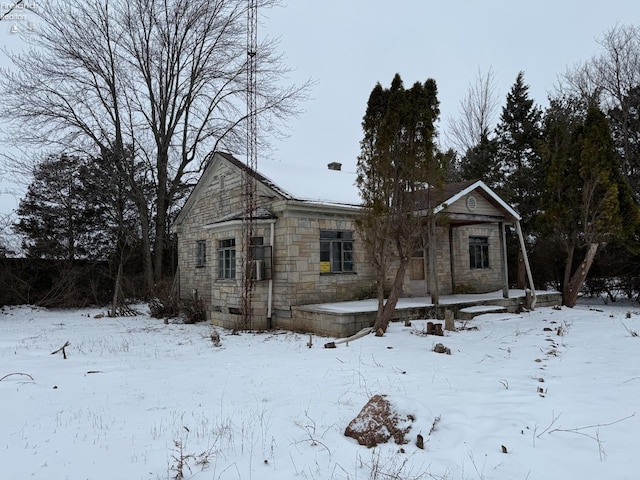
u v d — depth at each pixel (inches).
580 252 723.4
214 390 261.0
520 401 220.4
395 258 440.5
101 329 568.7
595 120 573.6
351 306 487.5
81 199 981.2
